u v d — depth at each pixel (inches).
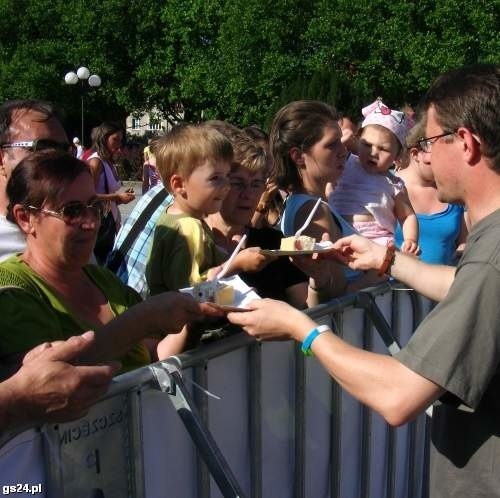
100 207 74.2
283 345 84.0
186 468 70.8
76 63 1250.0
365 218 143.9
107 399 60.9
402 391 59.2
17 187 72.5
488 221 61.3
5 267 70.5
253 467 80.6
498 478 63.9
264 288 100.3
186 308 68.8
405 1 935.0
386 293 108.3
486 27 911.7
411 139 75.2
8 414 51.4
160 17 1211.2
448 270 84.3
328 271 96.2
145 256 100.2
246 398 79.4
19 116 90.4
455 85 63.9
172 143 96.7
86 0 1242.0
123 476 63.2
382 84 947.3
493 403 63.2
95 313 75.7
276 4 995.9
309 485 92.3
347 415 100.7
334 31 944.3
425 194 157.1
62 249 71.6
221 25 1066.7
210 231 100.7
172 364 67.0
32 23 1280.8
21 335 65.4
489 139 61.0
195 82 1125.1
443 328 58.7
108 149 275.6
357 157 148.6
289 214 106.3
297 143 107.3
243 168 103.6
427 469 127.9
